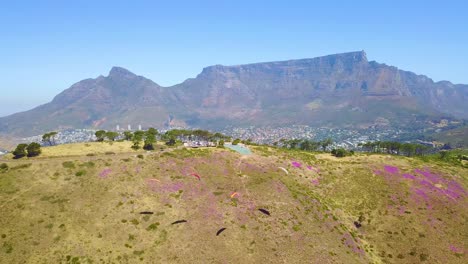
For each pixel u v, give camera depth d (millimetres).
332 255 88312
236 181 116125
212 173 119750
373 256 94938
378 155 173625
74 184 102062
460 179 139625
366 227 107125
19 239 80375
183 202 101125
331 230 99062
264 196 108062
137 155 124812
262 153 150750
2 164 107875
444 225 106812
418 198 120500
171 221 92625
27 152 132375
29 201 92188
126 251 81688
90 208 93062
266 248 86625
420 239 100688
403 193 123250
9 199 92062
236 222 94312
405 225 106562
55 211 90062
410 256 95250
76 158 122438
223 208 99500
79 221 88062
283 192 112062
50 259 77000
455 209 115188
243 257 83312
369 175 137250
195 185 110500
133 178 109125
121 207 95125
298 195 112250
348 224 107250
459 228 106000
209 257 82375
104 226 87812
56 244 80625
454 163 170625
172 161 123562
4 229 82438
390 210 114000
